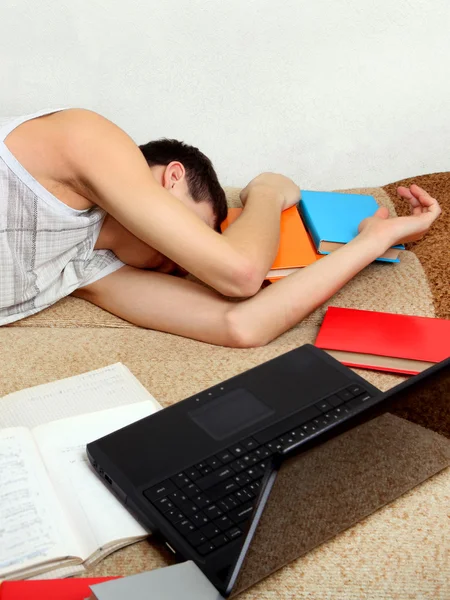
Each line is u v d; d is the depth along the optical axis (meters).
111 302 1.34
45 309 1.35
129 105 1.83
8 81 1.78
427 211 1.45
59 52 1.75
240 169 1.93
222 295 1.32
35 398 1.04
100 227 1.33
